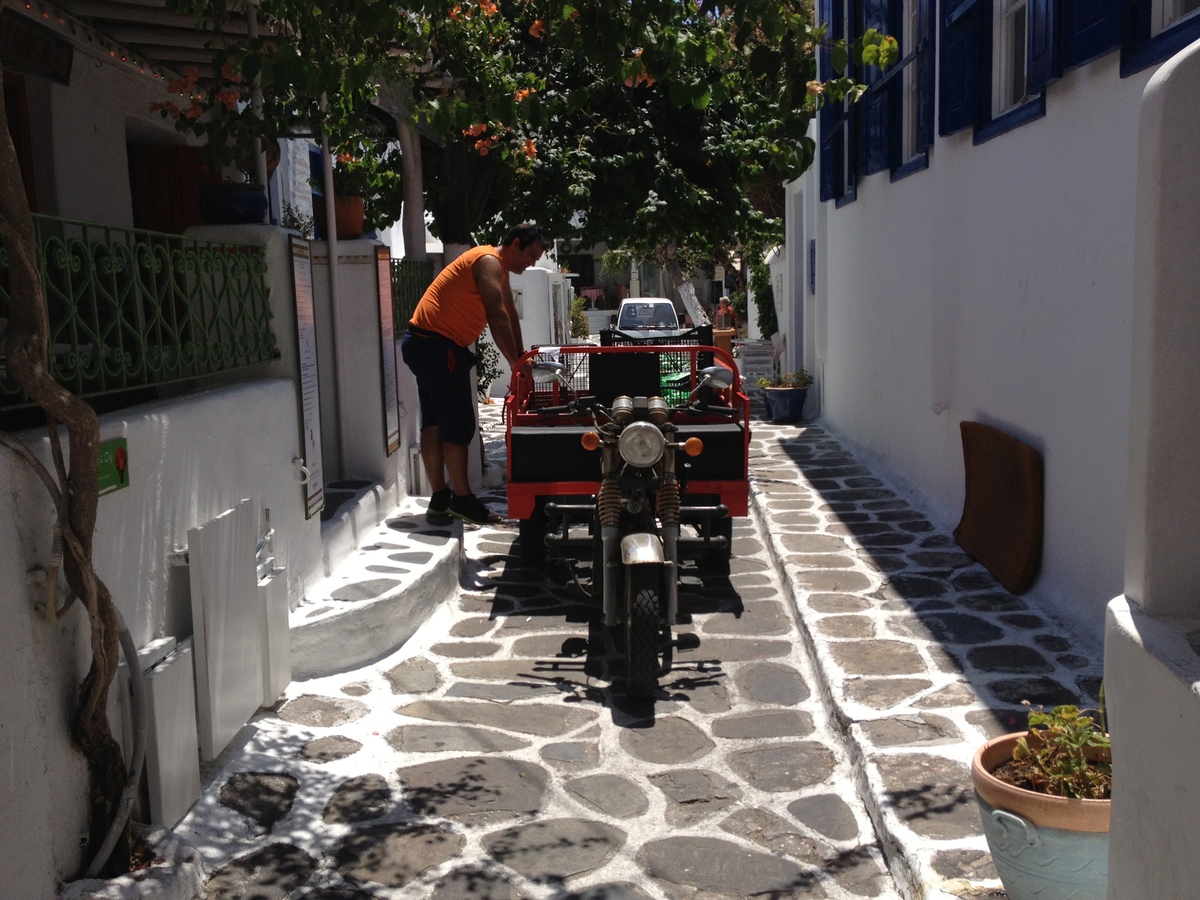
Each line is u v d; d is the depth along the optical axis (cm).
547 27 457
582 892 350
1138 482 250
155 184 848
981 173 709
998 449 671
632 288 4531
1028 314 631
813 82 427
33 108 657
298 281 549
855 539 766
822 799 414
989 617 581
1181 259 238
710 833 389
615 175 1055
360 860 367
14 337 289
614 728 483
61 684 309
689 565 746
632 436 495
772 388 1428
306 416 557
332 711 488
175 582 398
